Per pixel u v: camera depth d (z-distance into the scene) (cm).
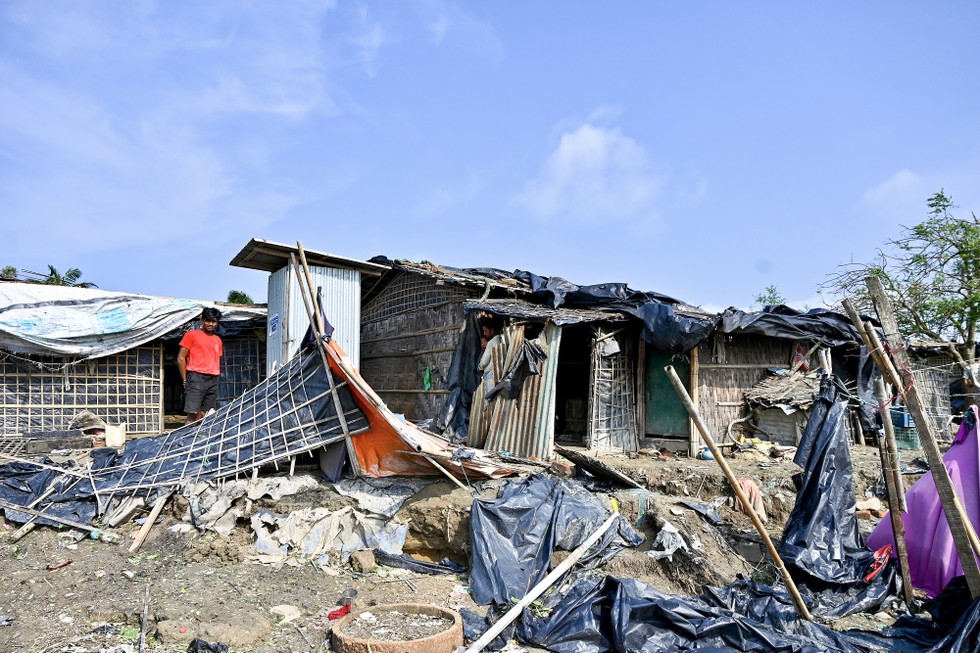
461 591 620
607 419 1089
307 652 498
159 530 725
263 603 575
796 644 502
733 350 1156
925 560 634
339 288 1115
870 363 1270
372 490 767
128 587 594
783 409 1059
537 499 696
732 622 514
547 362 952
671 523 704
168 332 1326
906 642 536
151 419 1324
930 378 1527
